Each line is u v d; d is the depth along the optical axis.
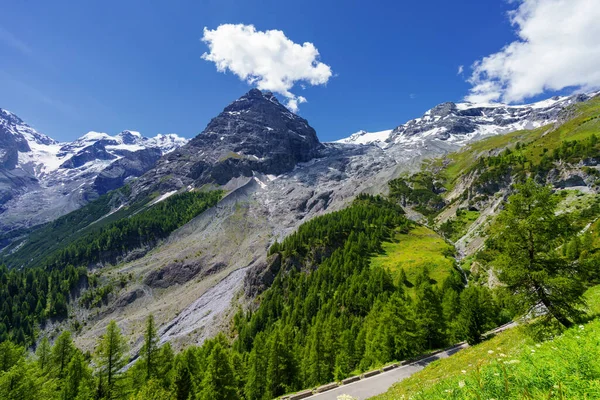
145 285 190.38
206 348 77.88
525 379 7.94
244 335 103.06
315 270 125.69
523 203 25.45
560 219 24.38
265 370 64.25
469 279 94.81
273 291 123.31
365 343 66.75
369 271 99.25
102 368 50.44
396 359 55.44
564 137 170.50
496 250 27.56
